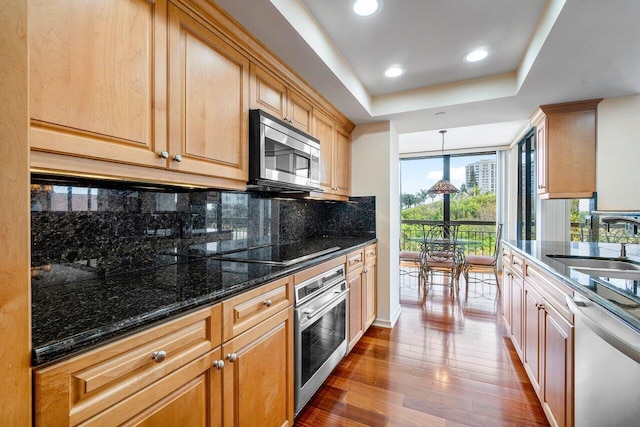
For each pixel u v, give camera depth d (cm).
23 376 60
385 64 222
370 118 290
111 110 95
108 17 94
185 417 95
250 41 154
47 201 112
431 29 180
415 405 178
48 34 80
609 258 190
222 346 110
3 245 58
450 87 254
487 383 200
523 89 222
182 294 105
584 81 210
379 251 307
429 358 234
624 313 88
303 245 250
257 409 128
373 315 294
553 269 149
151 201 151
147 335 84
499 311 342
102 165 94
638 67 190
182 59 119
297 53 171
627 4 133
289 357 154
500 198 530
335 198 277
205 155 130
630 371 89
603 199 242
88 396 71
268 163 164
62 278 116
